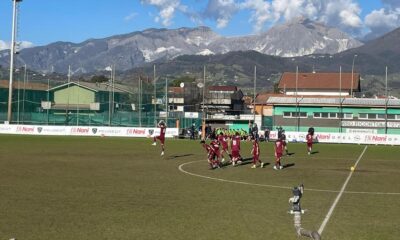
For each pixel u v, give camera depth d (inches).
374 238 506.6
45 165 1151.6
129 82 3757.4
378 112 2682.1
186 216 597.9
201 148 1790.1
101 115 2950.3
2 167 1096.2
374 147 2100.1
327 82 4335.6
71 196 724.0
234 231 524.7
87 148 1706.4
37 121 2940.5
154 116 2834.6
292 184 911.0
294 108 2778.1
